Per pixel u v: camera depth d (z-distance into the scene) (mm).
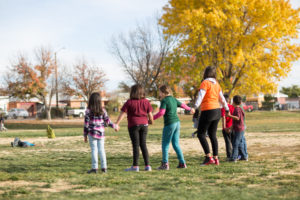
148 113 5969
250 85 25453
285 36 25125
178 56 25688
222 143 11742
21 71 42562
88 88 51250
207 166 6277
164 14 26641
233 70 26578
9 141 14992
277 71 24625
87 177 5266
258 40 24562
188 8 25547
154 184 4613
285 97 77500
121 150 10586
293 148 9180
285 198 3664
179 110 54156
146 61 37875
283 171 5492
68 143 13539
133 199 3762
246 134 15969
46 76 44375
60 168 6555
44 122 39750
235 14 24344
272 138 12758
